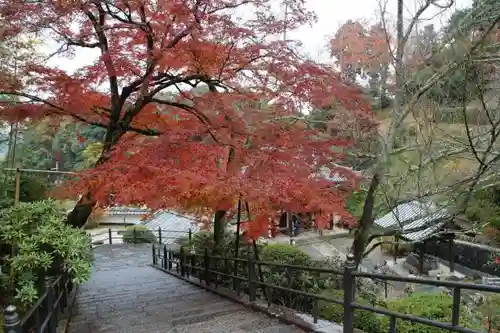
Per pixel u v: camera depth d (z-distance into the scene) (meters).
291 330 4.84
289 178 5.57
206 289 7.98
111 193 5.30
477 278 13.52
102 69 6.22
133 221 24.64
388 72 6.91
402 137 6.97
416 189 6.34
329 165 6.53
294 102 6.79
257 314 5.67
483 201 12.66
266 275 7.54
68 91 5.95
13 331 2.55
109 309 6.47
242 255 8.90
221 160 6.35
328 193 6.19
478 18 5.30
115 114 6.57
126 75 6.28
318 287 7.39
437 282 3.04
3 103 6.11
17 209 4.98
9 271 4.81
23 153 12.30
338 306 6.29
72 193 5.34
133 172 5.16
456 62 5.14
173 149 5.73
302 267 4.83
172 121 7.02
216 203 5.77
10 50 6.38
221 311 5.93
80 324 5.48
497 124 4.84
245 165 5.91
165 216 20.94
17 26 5.60
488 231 14.01
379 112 7.35
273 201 5.48
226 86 6.73
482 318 6.37
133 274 12.02
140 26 5.59
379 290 9.75
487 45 5.03
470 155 6.41
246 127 6.15
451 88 5.78
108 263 14.78
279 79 6.32
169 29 5.53
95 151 8.15
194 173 5.23
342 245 19.94
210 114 6.18
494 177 6.04
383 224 15.70
